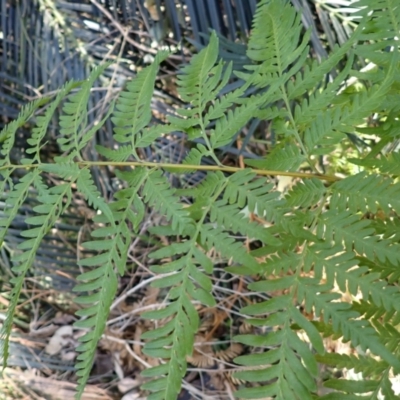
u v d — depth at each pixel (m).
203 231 0.54
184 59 1.25
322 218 0.55
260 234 0.53
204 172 1.34
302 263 0.53
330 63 0.63
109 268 0.56
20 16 1.34
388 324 0.59
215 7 1.15
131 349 1.39
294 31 0.67
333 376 1.03
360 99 0.58
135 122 0.66
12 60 1.37
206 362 1.28
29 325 1.46
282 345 0.48
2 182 0.66
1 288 1.46
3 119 1.40
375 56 0.65
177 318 0.51
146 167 0.63
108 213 0.57
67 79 1.35
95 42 1.34
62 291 1.47
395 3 0.65
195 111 0.65
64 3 1.31
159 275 1.38
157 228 0.57
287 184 1.20
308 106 0.63
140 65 1.33
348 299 1.05
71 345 1.42
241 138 1.31
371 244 0.52
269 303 0.51
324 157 1.21
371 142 1.10
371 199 0.55
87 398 1.32
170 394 0.47
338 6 1.10
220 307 1.32
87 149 1.36
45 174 1.42
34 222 0.61
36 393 1.34
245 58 1.12
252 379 0.47
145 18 1.26
